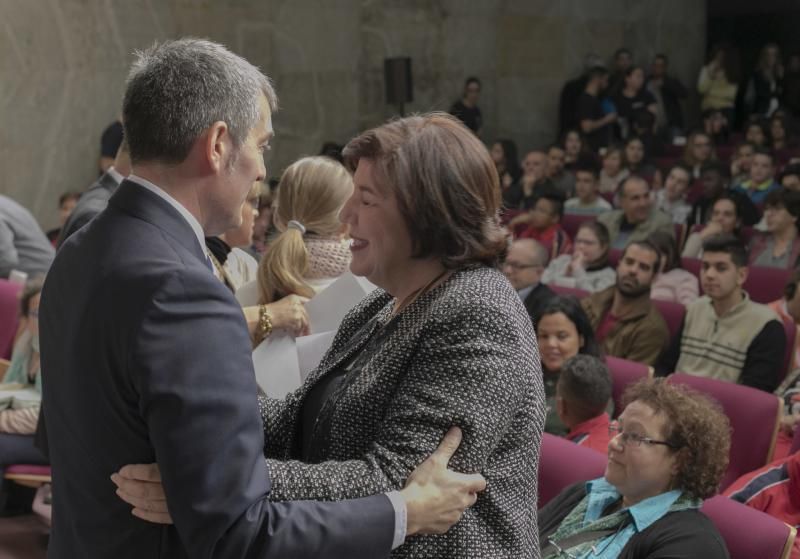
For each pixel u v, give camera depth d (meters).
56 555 1.44
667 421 2.30
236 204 1.41
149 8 8.62
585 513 2.47
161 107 1.34
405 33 10.96
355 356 1.53
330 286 2.30
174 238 1.34
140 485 1.27
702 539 2.22
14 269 5.32
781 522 2.32
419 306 1.41
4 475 3.72
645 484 2.31
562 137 11.12
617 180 9.48
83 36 8.11
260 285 2.41
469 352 1.33
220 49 1.40
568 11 12.44
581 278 5.88
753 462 3.36
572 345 3.57
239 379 1.27
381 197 1.40
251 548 1.23
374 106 10.77
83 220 3.06
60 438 1.38
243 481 1.23
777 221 6.09
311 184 2.44
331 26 10.26
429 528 1.29
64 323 1.34
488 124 11.89
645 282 4.60
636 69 11.60
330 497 1.29
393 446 1.32
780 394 4.07
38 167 7.87
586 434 3.07
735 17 16.08
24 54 7.67
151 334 1.25
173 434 1.22
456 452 1.30
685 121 13.91
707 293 4.40
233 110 1.37
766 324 4.31
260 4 9.56
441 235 1.39
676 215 8.20
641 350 4.59
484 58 11.74
